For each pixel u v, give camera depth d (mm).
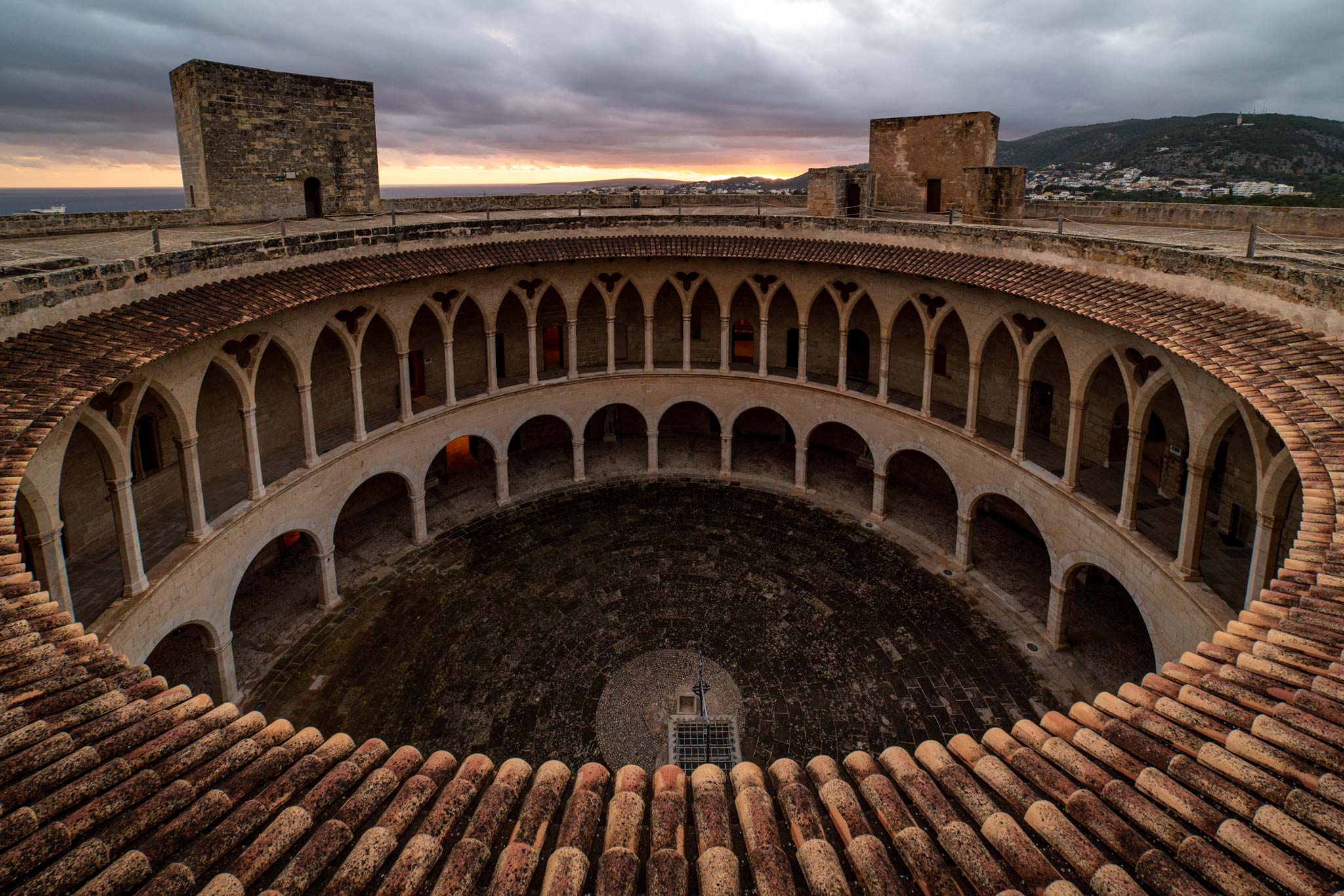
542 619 30016
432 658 27672
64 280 19250
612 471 42969
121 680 10672
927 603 30734
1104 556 25250
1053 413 32688
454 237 35156
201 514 23344
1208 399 19797
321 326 28625
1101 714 10180
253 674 26641
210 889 7500
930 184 47094
